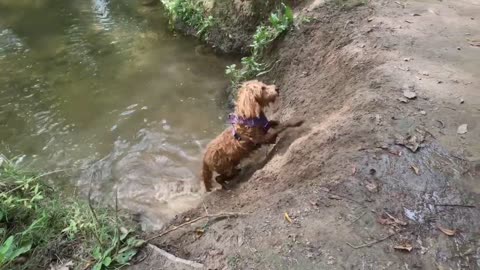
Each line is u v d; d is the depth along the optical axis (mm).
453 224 1172
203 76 2650
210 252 1255
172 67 2738
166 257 1249
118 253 1271
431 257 1102
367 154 1402
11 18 3318
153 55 2863
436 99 1602
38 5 3516
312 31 2303
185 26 3076
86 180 1956
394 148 1406
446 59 1854
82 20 3295
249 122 1666
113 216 1545
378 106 1604
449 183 1279
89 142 2182
